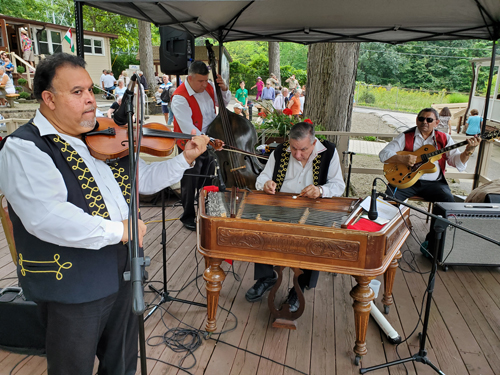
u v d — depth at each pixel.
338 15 3.77
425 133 3.71
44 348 2.30
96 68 18.88
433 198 3.76
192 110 3.84
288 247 2.04
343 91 5.75
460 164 3.65
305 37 4.69
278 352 2.34
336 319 2.68
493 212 3.18
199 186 4.08
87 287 1.42
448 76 23.95
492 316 2.73
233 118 3.71
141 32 16.58
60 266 1.40
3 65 13.09
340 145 5.44
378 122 13.75
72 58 1.36
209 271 2.33
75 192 1.40
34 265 1.41
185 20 3.47
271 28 4.32
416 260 3.54
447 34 4.30
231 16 3.87
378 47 24.39
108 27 28.36
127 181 1.57
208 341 2.43
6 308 2.24
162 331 2.52
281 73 22.14
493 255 3.27
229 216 2.27
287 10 3.64
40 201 1.28
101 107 13.42
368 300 2.11
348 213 2.34
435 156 3.62
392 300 2.91
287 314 2.48
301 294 2.40
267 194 2.60
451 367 2.24
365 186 6.46
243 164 3.66
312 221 2.18
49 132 1.37
